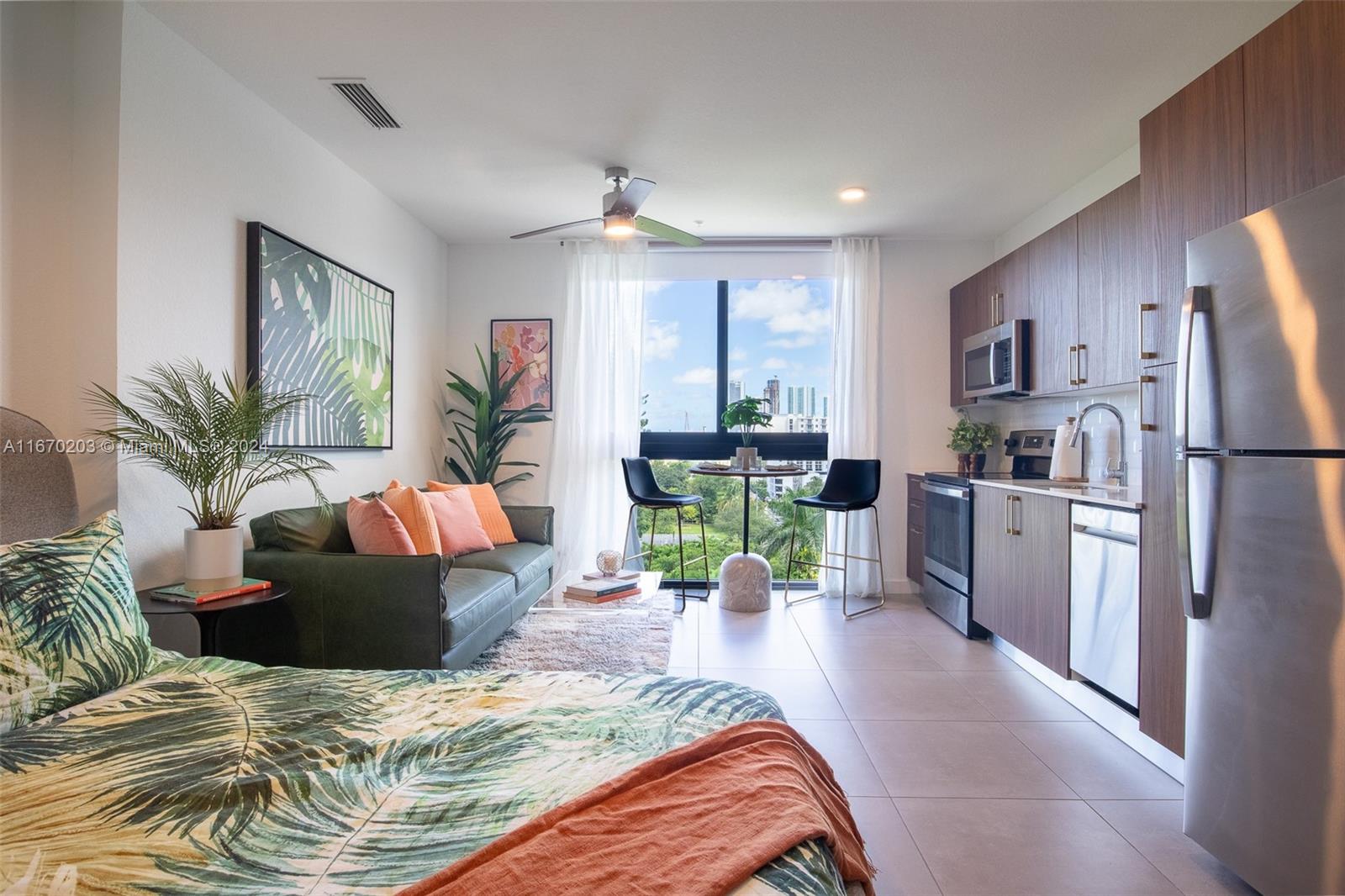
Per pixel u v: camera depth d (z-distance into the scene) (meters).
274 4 2.23
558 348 5.03
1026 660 3.36
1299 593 1.55
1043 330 3.66
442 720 1.31
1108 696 2.70
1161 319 2.27
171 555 2.45
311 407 3.20
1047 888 1.73
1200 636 1.84
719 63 2.60
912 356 4.98
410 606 2.52
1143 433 2.39
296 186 3.12
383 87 2.78
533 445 5.05
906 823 2.01
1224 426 1.75
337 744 1.20
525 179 3.76
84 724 1.28
